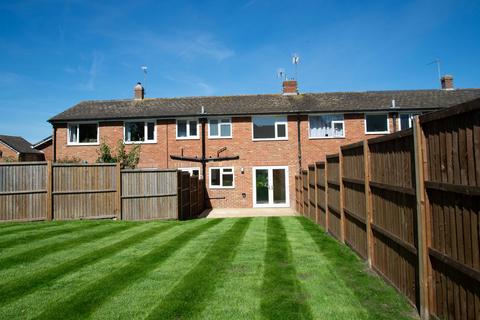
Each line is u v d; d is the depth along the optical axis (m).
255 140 19.84
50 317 4.38
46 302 4.85
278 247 8.10
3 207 12.03
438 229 3.74
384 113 19.59
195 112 20.06
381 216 5.65
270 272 6.07
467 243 3.20
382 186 5.46
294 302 4.71
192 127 20.28
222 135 20.08
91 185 12.99
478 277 2.99
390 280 5.27
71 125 20.67
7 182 12.10
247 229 10.93
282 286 5.34
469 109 3.04
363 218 6.56
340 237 8.47
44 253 7.59
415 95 21.52
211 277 5.84
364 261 6.63
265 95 22.81
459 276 3.37
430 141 3.86
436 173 3.73
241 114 19.66
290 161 19.70
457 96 21.06
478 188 2.93
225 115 19.73
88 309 4.61
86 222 12.16
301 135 19.73
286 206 19.59
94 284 5.55
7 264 6.73
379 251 5.81
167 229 10.87
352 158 7.38
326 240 8.81
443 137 3.57
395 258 5.07
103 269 6.39
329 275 5.86
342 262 6.62
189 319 4.28
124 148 19.20
